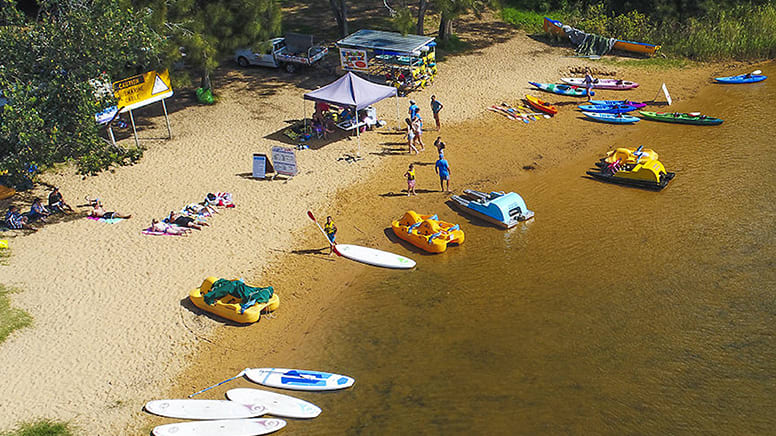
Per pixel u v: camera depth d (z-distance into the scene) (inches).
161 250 878.4
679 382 668.7
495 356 713.6
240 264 858.8
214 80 1466.5
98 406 644.7
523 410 641.6
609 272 843.4
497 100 1368.1
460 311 785.6
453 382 680.4
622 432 612.1
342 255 887.7
